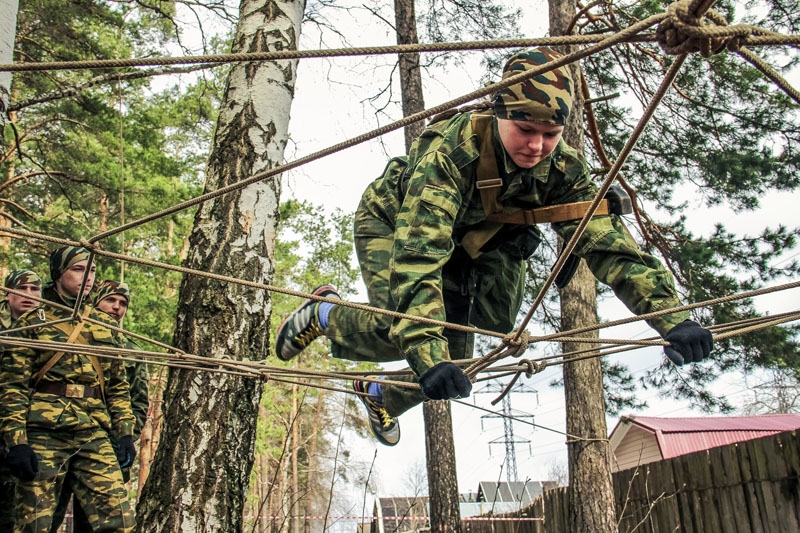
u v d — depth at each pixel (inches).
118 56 459.2
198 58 60.9
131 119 500.1
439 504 327.0
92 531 130.3
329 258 868.0
